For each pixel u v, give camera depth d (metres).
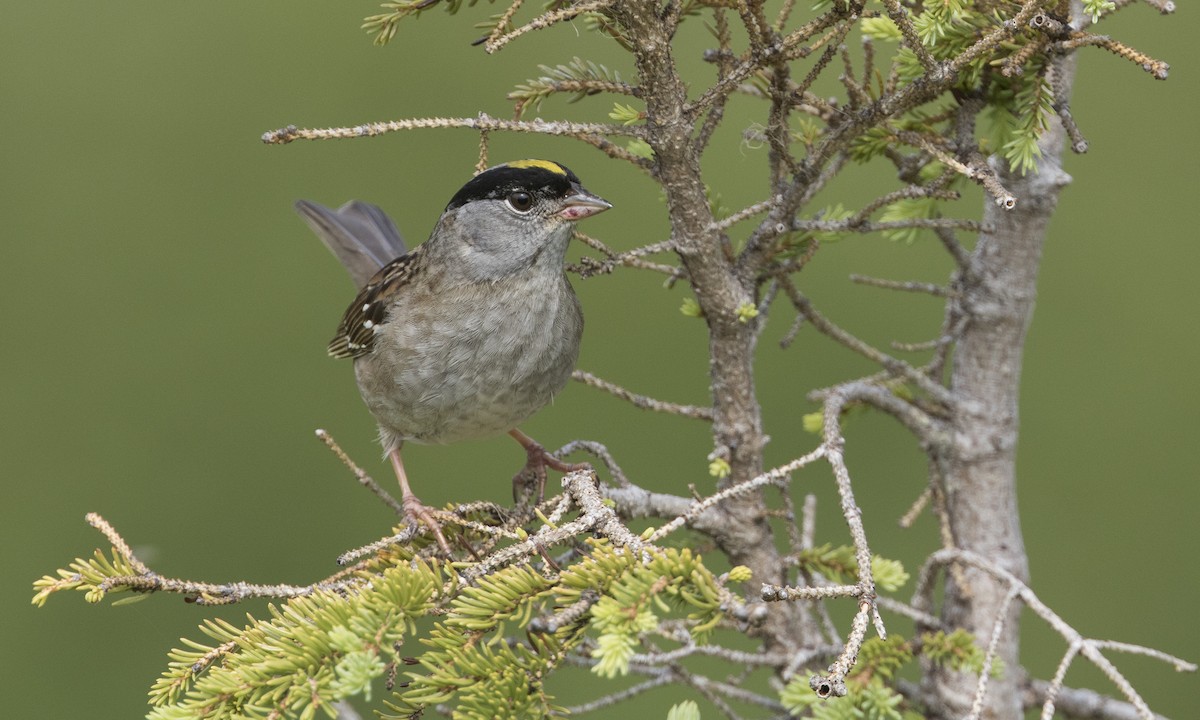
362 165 11.98
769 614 5.96
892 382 6.40
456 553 5.49
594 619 4.02
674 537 6.90
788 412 11.02
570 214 6.71
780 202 5.51
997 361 6.13
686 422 11.04
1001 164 5.89
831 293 11.30
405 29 12.14
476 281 6.77
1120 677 4.88
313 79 12.11
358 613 4.30
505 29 5.15
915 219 5.64
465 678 4.23
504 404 6.91
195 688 4.36
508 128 4.90
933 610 6.01
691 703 4.27
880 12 5.64
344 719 6.08
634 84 5.64
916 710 6.21
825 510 10.51
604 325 11.38
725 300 5.61
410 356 6.87
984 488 6.17
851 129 5.24
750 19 4.92
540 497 6.65
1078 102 11.66
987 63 5.32
